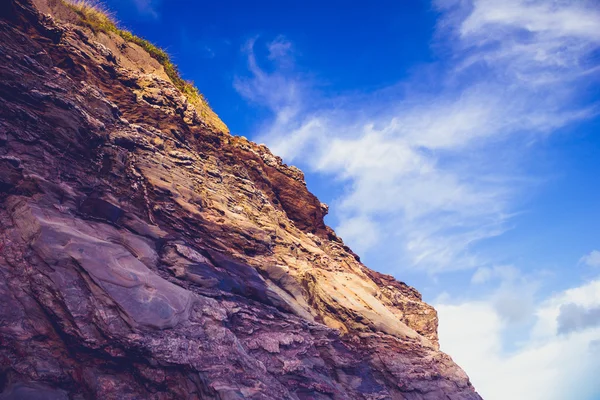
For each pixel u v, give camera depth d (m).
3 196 11.55
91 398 9.59
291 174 25.72
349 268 23.25
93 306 10.37
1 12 15.36
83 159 13.86
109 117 16.08
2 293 9.84
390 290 25.36
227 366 11.11
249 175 22.31
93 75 17.81
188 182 16.77
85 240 11.37
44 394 9.12
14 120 12.70
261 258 16.81
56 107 13.91
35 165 12.45
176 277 13.11
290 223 22.47
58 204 12.12
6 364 9.17
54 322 10.00
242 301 14.17
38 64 14.48
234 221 17.12
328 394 13.40
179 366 10.55
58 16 20.55
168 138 17.91
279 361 13.08
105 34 23.25
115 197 13.75
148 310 10.84
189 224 15.31
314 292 17.91
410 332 19.11
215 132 22.92
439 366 18.25
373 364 16.67
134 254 12.59
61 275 10.48
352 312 18.05
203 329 11.62
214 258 14.76
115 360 10.16
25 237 10.87
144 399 9.98
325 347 15.35
